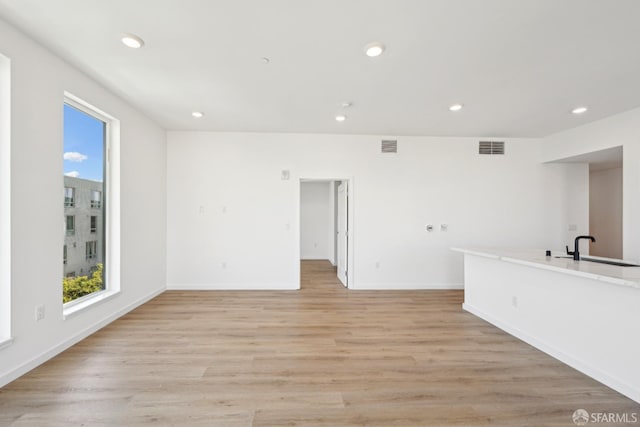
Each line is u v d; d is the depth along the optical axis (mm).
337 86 3031
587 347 2252
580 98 3291
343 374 2232
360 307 3906
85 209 3061
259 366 2338
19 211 2145
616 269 2154
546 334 2619
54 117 2457
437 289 4906
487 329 3160
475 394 1993
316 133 4832
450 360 2463
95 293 3213
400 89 3096
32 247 2252
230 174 4777
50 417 1730
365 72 2732
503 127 4410
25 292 2189
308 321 3365
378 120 4129
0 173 2066
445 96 3270
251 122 4262
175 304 3979
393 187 4922
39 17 1986
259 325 3229
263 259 4836
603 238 6152
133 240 3736
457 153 4953
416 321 3391
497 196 4977
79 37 2215
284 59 2516
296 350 2627
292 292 4660
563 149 4566
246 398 1929
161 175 4527
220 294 4500
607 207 6055
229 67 2654
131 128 3648
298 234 4875
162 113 3891
